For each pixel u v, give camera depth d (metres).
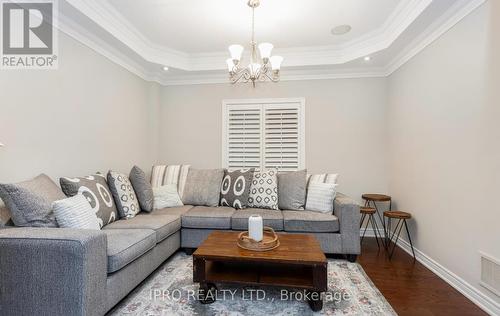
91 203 2.20
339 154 3.80
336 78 3.79
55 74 2.36
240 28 2.98
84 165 2.71
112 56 3.11
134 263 1.96
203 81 4.05
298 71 3.79
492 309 1.83
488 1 1.88
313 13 2.67
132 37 3.05
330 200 2.99
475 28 2.01
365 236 3.66
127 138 3.46
